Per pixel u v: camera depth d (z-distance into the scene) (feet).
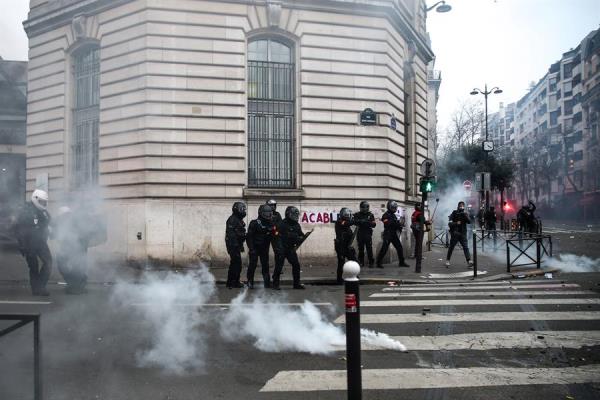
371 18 50.75
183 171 45.78
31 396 14.42
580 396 14.56
